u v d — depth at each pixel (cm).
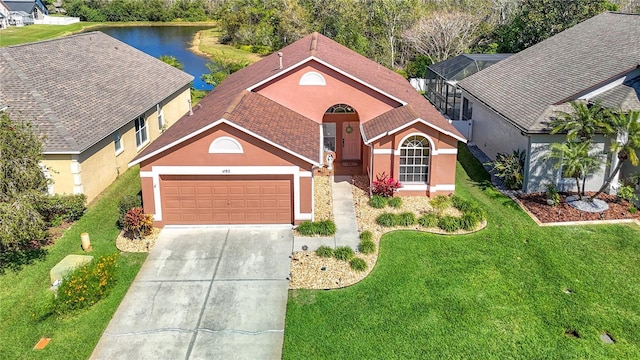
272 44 6531
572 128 2042
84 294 1499
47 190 2008
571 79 2369
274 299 1565
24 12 9131
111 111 2514
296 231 1977
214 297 1577
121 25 9944
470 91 2975
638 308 1507
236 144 1908
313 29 5822
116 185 2422
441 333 1412
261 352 1352
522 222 2016
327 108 2408
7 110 2170
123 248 1859
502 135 2561
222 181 1970
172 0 10681
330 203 2211
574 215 2056
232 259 1786
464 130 3055
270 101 2375
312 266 1728
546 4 4178
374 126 2292
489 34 4803
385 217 2011
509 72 2903
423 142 2178
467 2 5138
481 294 1578
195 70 5728
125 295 1589
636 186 2189
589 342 1376
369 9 5344
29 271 1709
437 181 2214
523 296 1566
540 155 2209
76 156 2086
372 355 1336
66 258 1708
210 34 8519
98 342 1391
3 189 1644
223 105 2162
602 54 2430
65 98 2364
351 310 1511
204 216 2019
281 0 6669
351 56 3097
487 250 1823
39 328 1439
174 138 1925
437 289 1605
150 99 2902
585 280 1639
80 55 2839
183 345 1377
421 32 4756
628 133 1981
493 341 1381
